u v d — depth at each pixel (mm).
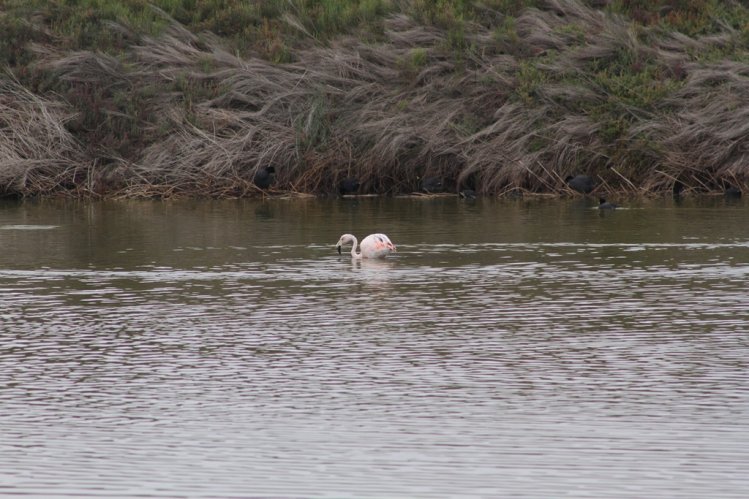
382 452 22750
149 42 81875
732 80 74188
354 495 20766
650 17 82188
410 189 75250
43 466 22203
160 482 21406
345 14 84750
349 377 27734
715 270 41875
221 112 76062
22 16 83250
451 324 33219
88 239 51938
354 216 61125
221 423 24484
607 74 76812
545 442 23172
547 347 30438
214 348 30656
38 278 41375
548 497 20578
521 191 72688
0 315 34969
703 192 72250
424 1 84062
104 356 29938
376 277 40938
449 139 74250
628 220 57656
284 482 21359
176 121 75750
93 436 23766
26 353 30266
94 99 77250
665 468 21812
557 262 44031
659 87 74625
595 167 73688
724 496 20547
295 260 45125
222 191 73062
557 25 81375
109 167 75000
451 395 26172
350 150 75000
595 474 21562
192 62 80000
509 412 24969
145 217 61500
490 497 20609
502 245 48750
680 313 34406
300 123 75875
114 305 36375
